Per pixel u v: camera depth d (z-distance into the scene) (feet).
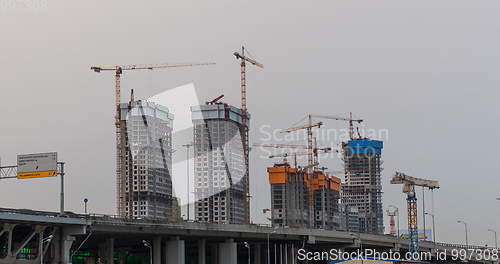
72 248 554.87
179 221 561.02
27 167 437.17
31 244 456.86
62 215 436.35
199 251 629.10
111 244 545.85
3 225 401.29
